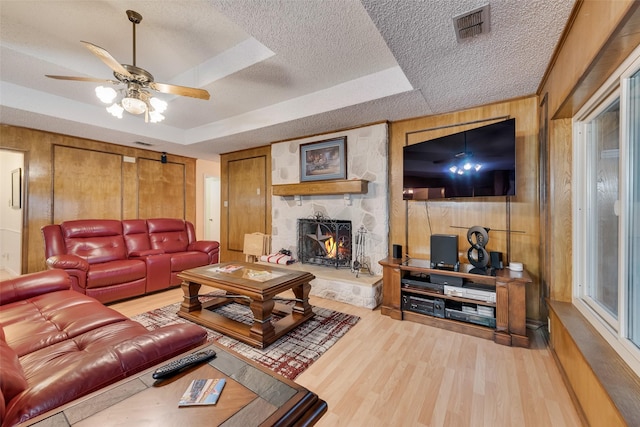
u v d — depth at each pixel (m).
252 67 2.62
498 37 1.75
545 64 2.07
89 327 1.64
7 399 0.91
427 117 3.25
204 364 1.14
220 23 2.31
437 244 2.70
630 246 1.29
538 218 2.62
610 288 1.59
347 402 1.62
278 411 0.87
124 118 4.05
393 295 2.87
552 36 1.73
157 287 3.65
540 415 1.51
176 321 2.72
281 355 2.11
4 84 3.03
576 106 1.83
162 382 1.00
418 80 2.34
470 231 2.58
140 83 2.28
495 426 1.44
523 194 2.69
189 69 3.09
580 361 1.48
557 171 2.07
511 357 2.09
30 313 1.85
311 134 4.07
